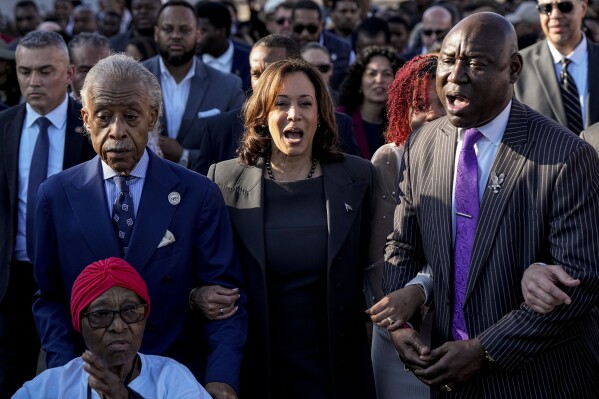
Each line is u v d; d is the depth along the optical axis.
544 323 3.18
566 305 3.16
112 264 3.14
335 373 3.73
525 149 3.26
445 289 3.41
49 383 3.18
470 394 3.38
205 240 3.58
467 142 3.37
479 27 3.19
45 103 4.91
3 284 4.88
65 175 3.57
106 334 3.10
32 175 4.86
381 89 6.01
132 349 3.14
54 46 4.94
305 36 8.59
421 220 3.50
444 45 3.25
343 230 3.72
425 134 3.59
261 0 11.76
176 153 5.78
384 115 6.11
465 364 3.25
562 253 3.17
